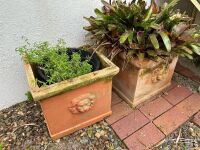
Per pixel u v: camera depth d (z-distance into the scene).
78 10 1.63
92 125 1.58
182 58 2.18
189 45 1.52
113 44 1.54
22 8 1.38
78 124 1.50
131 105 1.69
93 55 1.52
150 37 1.41
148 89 1.71
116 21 1.50
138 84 1.57
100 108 1.52
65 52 1.47
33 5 1.41
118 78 1.73
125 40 1.44
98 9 1.61
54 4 1.49
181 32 1.46
